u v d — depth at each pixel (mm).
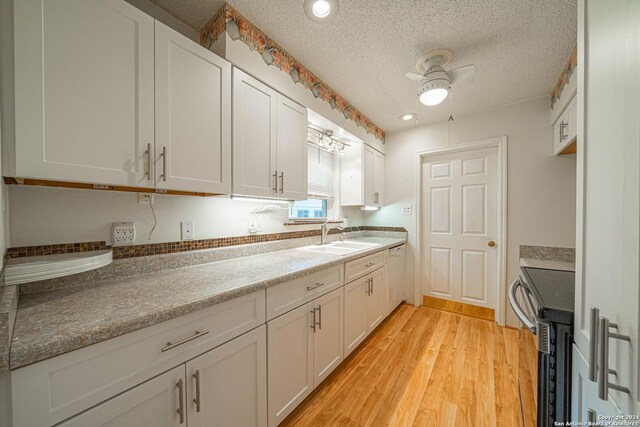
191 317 877
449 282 2855
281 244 2062
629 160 476
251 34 1431
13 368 557
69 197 1052
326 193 2764
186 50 1149
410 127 3076
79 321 704
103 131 900
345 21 1399
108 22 913
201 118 1205
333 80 2027
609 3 565
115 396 705
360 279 2000
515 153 2404
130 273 1191
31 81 752
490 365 1827
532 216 2326
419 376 1708
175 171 1105
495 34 1488
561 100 1904
